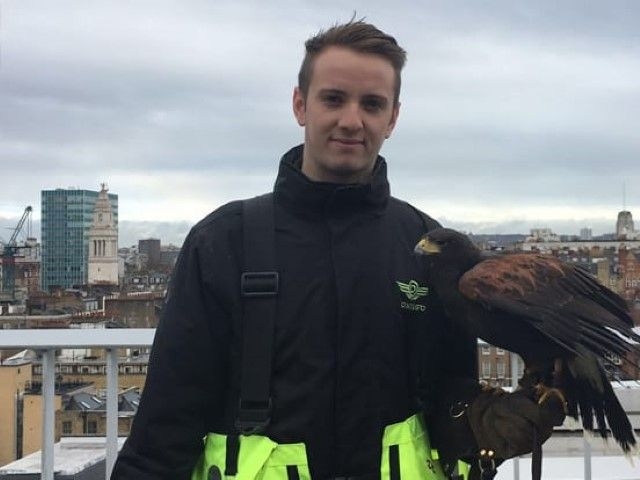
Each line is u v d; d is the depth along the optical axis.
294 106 1.02
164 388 0.93
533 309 0.92
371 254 0.94
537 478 0.94
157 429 0.93
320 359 0.90
